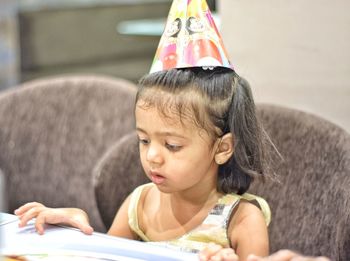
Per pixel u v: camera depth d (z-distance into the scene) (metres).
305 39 1.78
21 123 1.99
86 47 4.84
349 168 1.31
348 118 1.76
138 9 4.93
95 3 4.87
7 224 1.16
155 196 1.32
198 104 1.14
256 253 1.18
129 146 1.54
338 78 1.76
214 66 1.17
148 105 1.15
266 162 1.29
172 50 1.19
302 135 1.42
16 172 1.99
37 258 1.00
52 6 4.72
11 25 4.46
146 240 1.31
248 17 1.85
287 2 1.79
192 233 1.23
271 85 1.85
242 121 1.19
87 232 1.11
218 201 1.23
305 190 1.39
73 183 1.95
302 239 1.38
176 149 1.15
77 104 1.95
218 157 1.20
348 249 1.23
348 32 1.72
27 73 4.55
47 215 1.15
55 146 1.97
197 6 1.19
